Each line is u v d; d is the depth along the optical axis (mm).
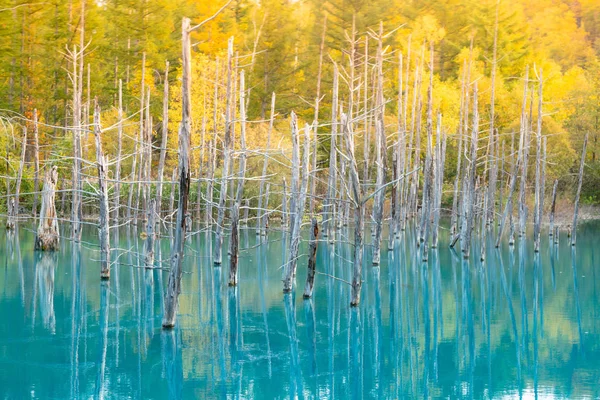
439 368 13898
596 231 41938
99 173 22141
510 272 26359
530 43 66188
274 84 56406
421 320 18281
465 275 25719
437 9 65562
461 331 17062
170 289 16281
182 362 14070
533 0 89625
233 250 22016
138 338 15812
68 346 15031
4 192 42375
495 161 41406
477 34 63781
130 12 57094
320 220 38156
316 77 56688
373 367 13953
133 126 50125
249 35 56156
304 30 61406
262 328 17078
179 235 15977
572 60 78625
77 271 24844
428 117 30688
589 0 87312
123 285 22375
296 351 15125
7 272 24312
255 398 11953
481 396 12109
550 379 13109
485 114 53312
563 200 48250
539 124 31016
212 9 59344
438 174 34312
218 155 45312
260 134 44219
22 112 47219
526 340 16156
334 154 31406
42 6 46781
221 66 46812
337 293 22031
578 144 49656
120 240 35312
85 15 49219
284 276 22453
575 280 24516
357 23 54000
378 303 20516
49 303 19344
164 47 56344
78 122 29125
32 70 47469
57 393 11961
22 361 13898
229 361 14227
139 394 12039
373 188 42781
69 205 44688
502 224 33781
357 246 19484
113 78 54750
